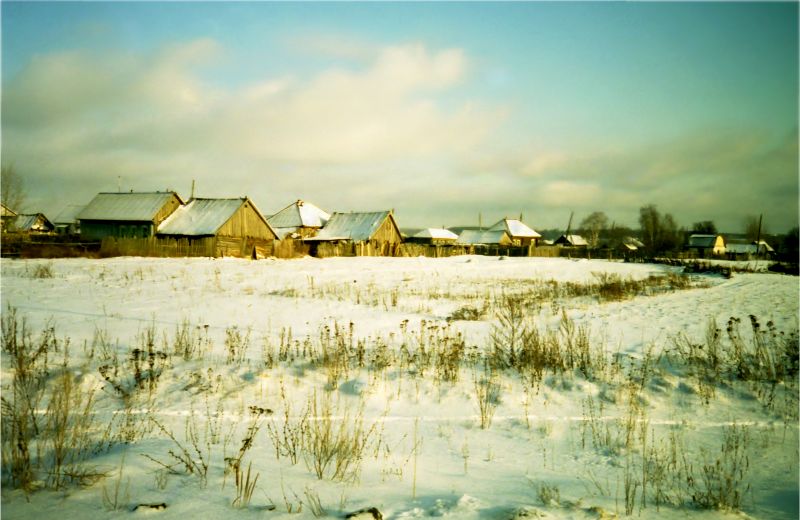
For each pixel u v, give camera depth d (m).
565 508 3.87
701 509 4.23
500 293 20.77
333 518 3.47
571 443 6.07
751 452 5.82
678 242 95.50
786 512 4.33
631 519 3.87
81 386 6.89
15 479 4.08
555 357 8.98
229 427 6.00
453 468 5.14
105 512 3.50
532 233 95.06
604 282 24.20
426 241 88.88
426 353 9.48
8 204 49.34
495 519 3.52
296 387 7.55
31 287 17.06
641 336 11.34
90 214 47.47
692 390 7.82
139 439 5.45
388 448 5.60
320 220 66.94
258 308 14.52
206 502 3.71
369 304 16.28
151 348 8.04
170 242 40.81
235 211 44.12
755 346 9.47
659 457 5.64
